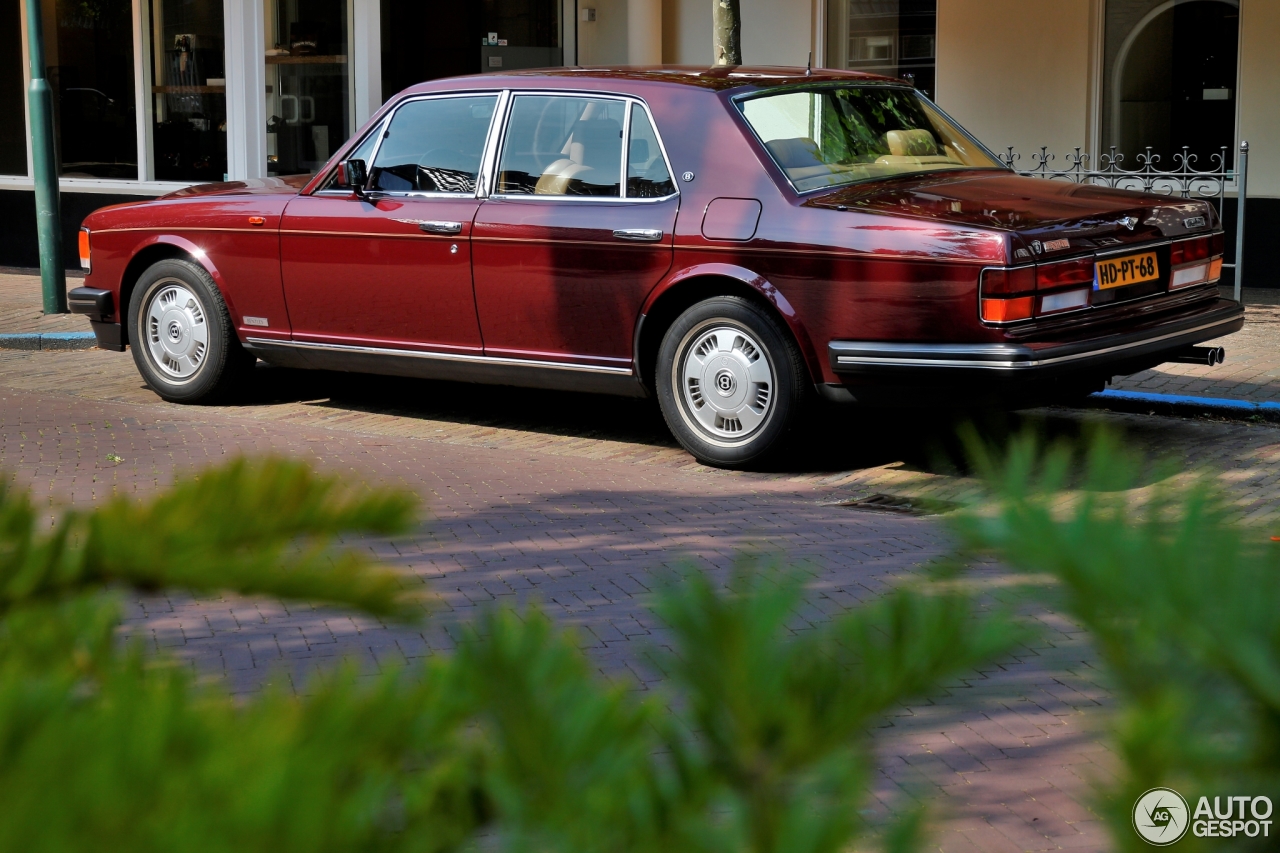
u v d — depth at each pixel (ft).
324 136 45.34
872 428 23.57
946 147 22.95
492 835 0.88
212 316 26.03
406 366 24.03
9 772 0.76
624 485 20.26
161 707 0.85
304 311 24.97
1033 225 19.12
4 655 1.05
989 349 18.69
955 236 18.88
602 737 0.90
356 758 0.86
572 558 16.33
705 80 21.90
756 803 0.87
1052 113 41.24
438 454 22.45
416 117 23.98
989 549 0.95
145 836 0.73
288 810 0.76
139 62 46.75
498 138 22.98
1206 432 23.24
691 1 47.21
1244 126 38.65
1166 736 0.83
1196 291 21.43
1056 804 9.50
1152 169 40.34
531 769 0.89
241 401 27.02
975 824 9.21
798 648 0.94
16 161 49.03
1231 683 0.83
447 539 17.13
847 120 22.13
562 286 22.04
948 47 42.42
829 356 19.90
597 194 21.88
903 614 0.95
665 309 21.62
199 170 46.52
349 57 45.01
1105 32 40.47
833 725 0.89
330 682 0.94
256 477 1.25
